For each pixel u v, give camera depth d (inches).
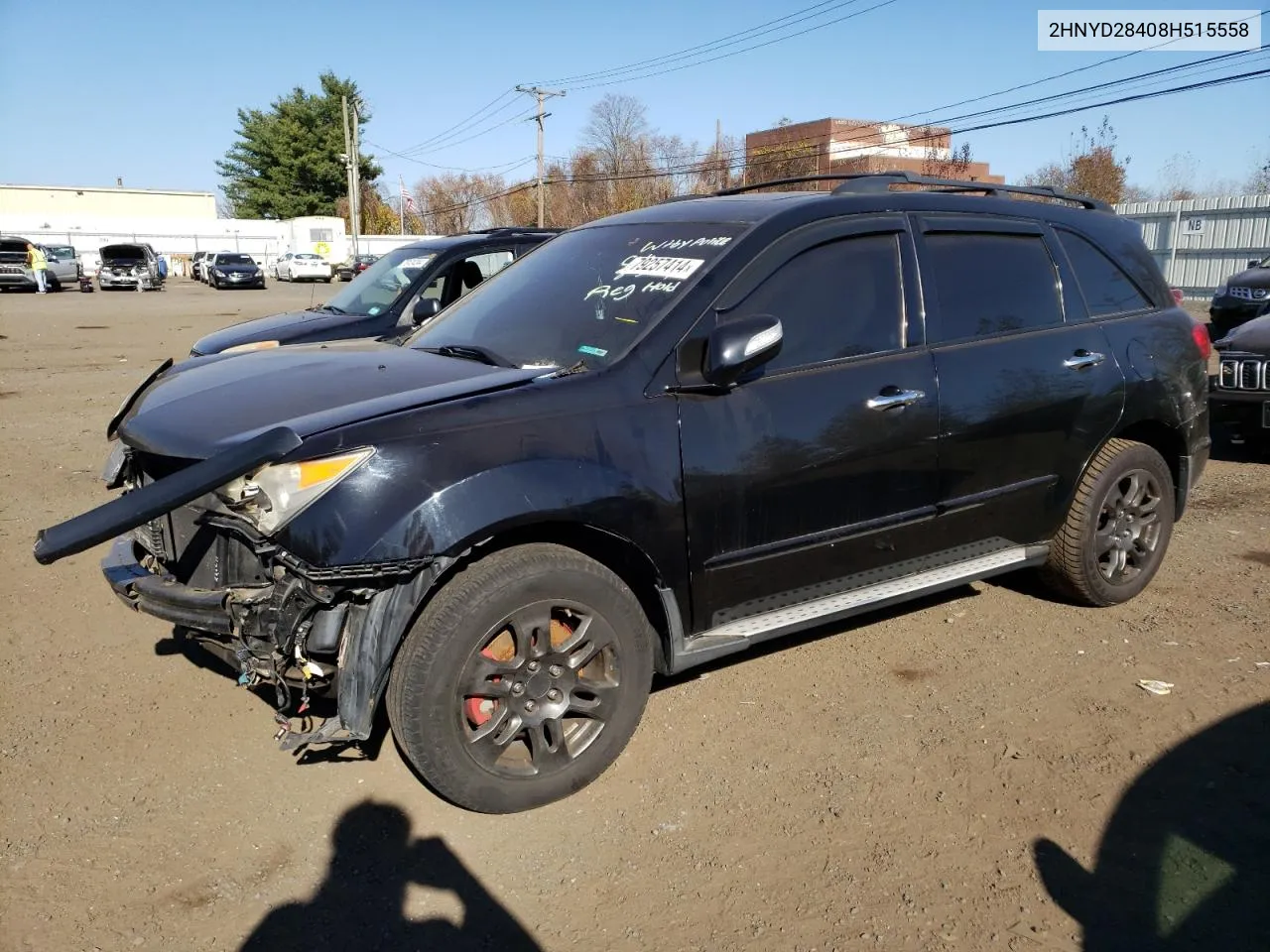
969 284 158.4
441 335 157.8
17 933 100.1
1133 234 189.6
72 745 135.9
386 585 110.4
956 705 148.3
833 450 138.1
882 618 181.9
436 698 112.7
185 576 124.3
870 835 117.4
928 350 150.3
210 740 137.7
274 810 122.1
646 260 146.4
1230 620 178.4
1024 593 193.8
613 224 168.4
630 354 127.4
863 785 127.5
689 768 132.0
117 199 2824.8
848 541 143.4
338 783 128.0
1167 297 191.2
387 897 107.0
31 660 161.5
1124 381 173.2
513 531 119.3
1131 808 122.0
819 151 1723.7
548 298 151.4
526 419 117.6
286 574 109.9
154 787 126.3
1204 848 114.0
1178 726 141.3
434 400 117.3
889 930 101.7
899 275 150.5
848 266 146.0
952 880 109.4
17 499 256.2
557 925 103.0
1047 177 1279.5
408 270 317.7
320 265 1851.6
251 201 2802.7
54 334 738.2
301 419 114.9
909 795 125.3
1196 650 166.2
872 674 158.7
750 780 128.9
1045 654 165.8
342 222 2222.0
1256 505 251.8
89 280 1403.8
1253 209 922.7
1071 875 109.9
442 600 113.3
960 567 160.9
